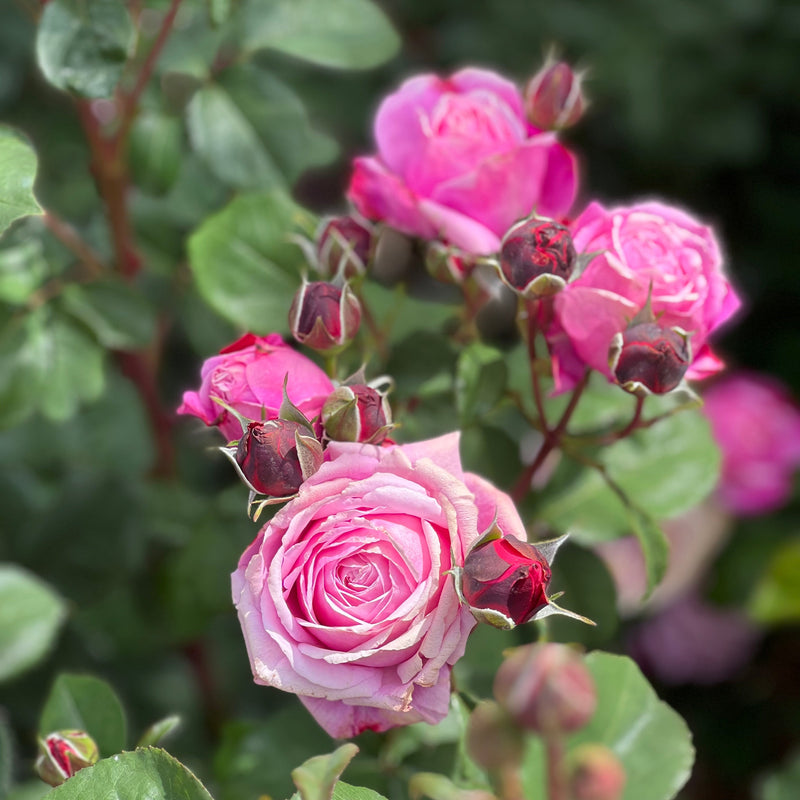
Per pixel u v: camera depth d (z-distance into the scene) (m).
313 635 0.77
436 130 0.86
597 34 1.45
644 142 1.49
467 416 0.89
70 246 1.01
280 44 0.99
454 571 0.76
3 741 0.93
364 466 0.77
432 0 1.52
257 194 0.95
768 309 1.61
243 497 0.99
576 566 0.93
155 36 1.02
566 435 0.89
